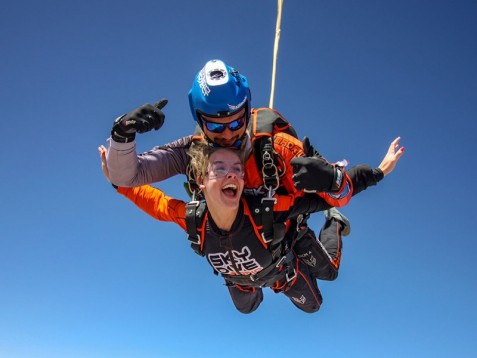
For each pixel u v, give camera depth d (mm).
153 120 1511
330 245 2291
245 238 1716
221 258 1801
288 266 1987
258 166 1692
